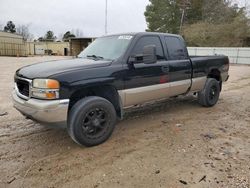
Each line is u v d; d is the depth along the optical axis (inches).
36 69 154.2
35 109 136.9
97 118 156.0
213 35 1621.6
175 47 212.4
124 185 116.3
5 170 127.6
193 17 1862.7
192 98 293.7
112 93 169.9
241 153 150.8
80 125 147.6
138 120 209.8
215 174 126.4
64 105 139.8
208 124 203.2
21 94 152.9
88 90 158.1
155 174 125.6
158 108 248.8
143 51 169.0
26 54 1950.1
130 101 176.4
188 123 204.5
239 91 370.3
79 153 147.3
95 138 155.9
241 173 127.7
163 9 1704.0
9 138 167.9
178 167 132.6
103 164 135.0
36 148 153.4
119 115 176.6
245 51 1138.0
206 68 241.3
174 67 204.2
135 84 175.6
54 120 138.9
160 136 175.0
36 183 117.0
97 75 153.2
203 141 167.5
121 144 160.6
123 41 183.3
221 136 177.5
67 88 140.4
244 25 1544.0
